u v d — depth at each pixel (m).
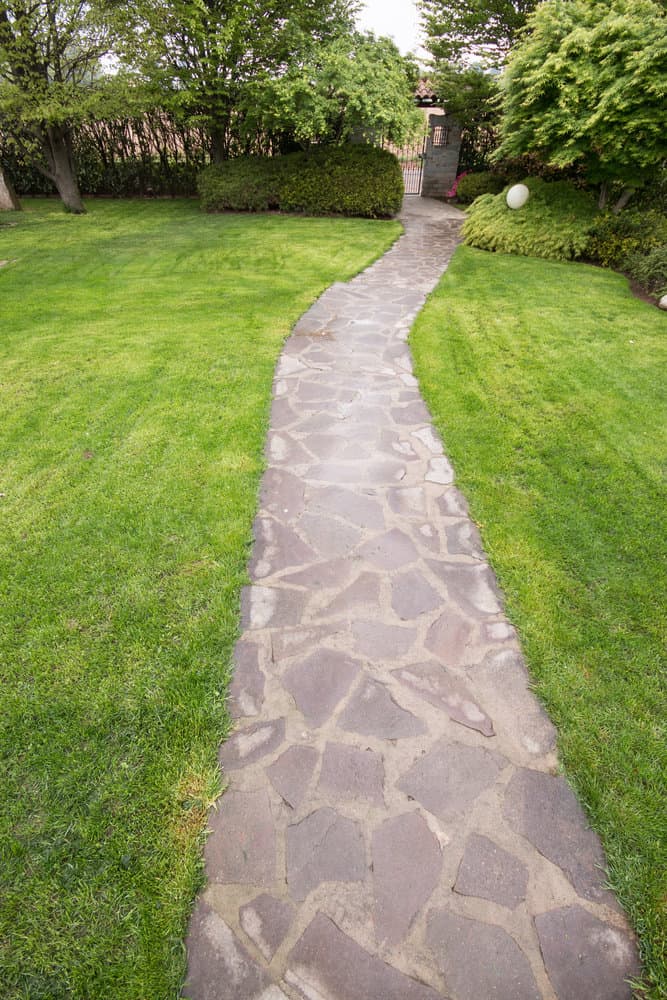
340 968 1.37
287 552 2.79
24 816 1.67
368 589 2.55
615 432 3.89
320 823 1.67
